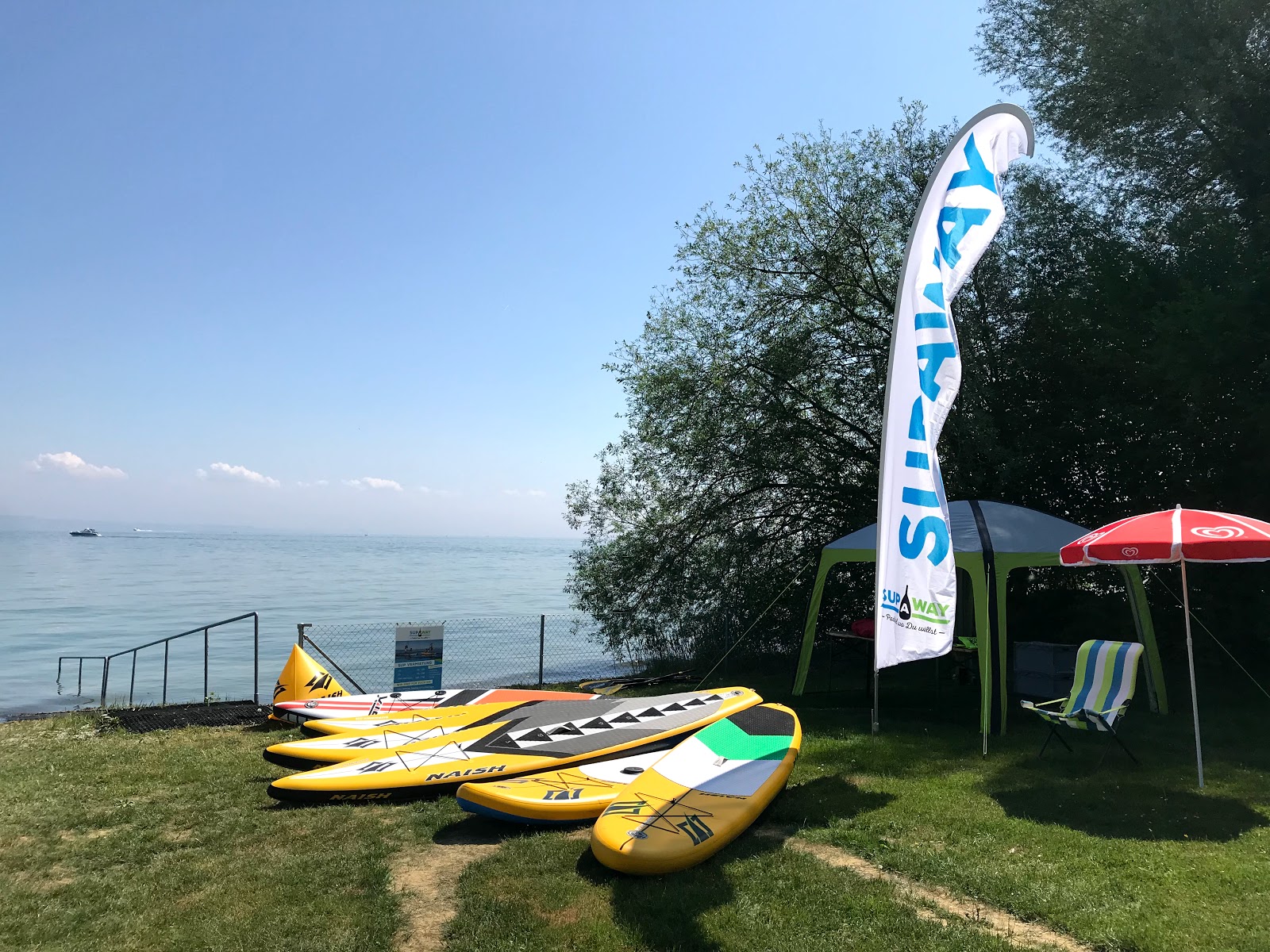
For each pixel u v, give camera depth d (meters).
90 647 25.03
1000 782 6.79
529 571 82.00
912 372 7.17
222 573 67.56
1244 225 12.21
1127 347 11.59
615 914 4.44
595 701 8.98
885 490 7.00
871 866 5.13
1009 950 3.94
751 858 5.18
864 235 14.93
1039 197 14.28
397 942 4.27
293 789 6.68
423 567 86.19
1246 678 11.64
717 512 16.00
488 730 8.02
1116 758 7.49
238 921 4.51
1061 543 9.10
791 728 7.30
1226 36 11.76
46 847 5.87
